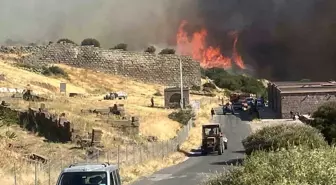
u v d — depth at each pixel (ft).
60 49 463.42
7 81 269.03
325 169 45.14
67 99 229.45
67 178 56.49
